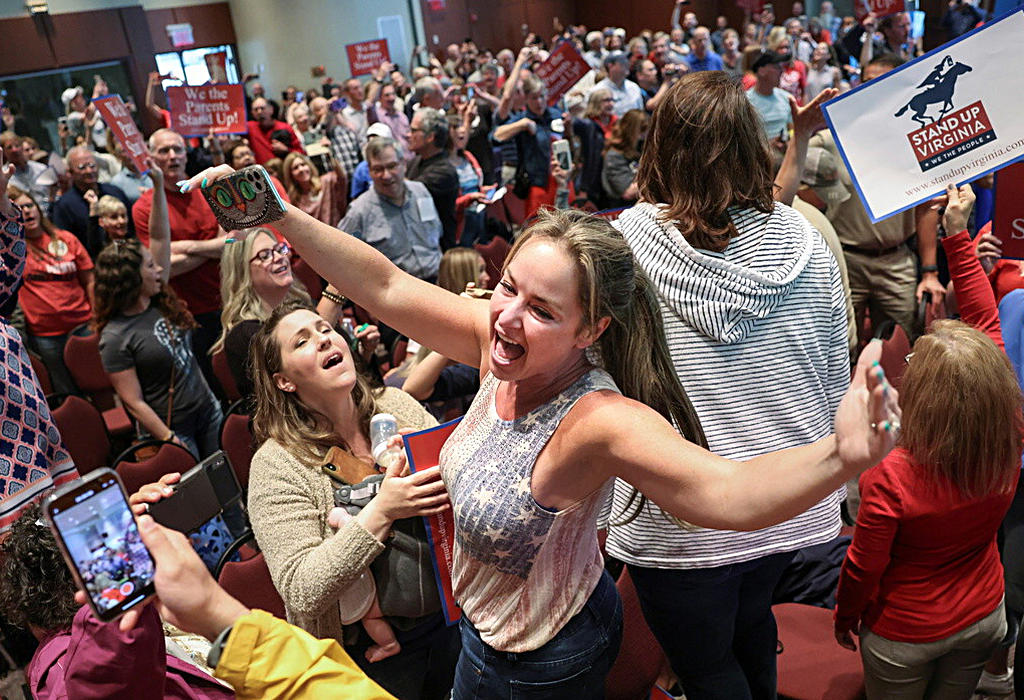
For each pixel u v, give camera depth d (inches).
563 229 52.8
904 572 85.6
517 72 329.4
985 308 105.6
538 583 57.9
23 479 89.9
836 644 104.8
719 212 68.4
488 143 338.3
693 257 68.3
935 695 94.0
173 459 136.6
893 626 87.4
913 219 181.8
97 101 183.5
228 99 279.0
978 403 75.1
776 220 70.9
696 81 68.4
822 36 611.8
